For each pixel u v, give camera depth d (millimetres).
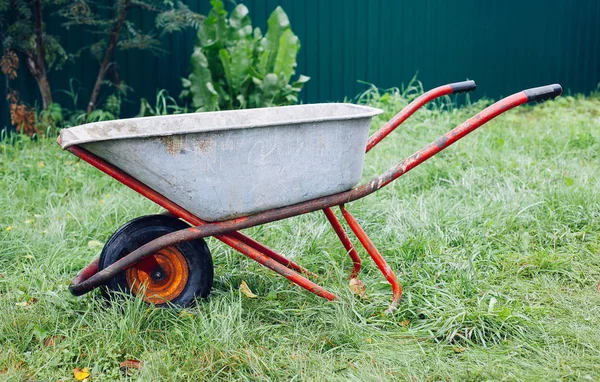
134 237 3137
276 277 3490
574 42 7973
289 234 3887
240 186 2986
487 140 5418
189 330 3057
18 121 5820
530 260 3621
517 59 7754
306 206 3111
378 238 3861
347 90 7238
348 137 3061
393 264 3611
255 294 3391
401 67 7355
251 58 6309
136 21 6391
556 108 7285
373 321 3191
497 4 7531
